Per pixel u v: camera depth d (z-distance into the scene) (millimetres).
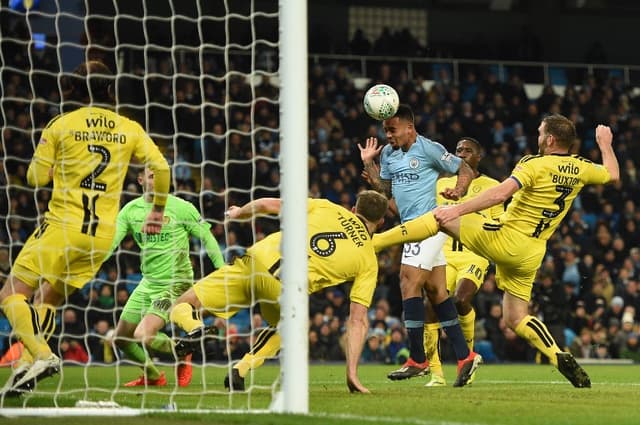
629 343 51094
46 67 54531
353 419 14781
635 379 31141
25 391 18484
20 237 48062
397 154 25641
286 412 15969
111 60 56500
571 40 76438
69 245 19125
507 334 49625
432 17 74688
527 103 66375
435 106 64312
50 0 54781
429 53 70438
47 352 18781
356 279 20172
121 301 44781
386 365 44375
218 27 60781
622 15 77000
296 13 16641
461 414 15891
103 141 19469
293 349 16188
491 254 22375
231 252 50469
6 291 19172
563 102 66938
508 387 24141
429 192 25297
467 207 21281
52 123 19391
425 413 16000
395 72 67125
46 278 19125
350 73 67875
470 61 68688
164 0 58938
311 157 58062
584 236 57781
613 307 53000
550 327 50469
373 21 73562
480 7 75188
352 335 20359
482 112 64688
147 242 25438
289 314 16219
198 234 25875
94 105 19562
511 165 63188
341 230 19844
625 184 62906
